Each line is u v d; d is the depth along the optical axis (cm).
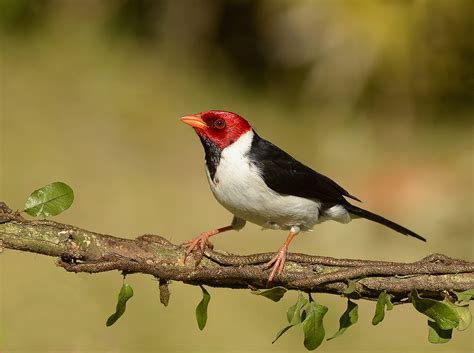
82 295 1030
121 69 1691
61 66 1688
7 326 968
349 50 1465
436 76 1497
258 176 683
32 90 1608
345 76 1487
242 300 1049
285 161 697
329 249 1197
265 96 1644
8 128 1477
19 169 1363
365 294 573
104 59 1716
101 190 1329
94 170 1383
